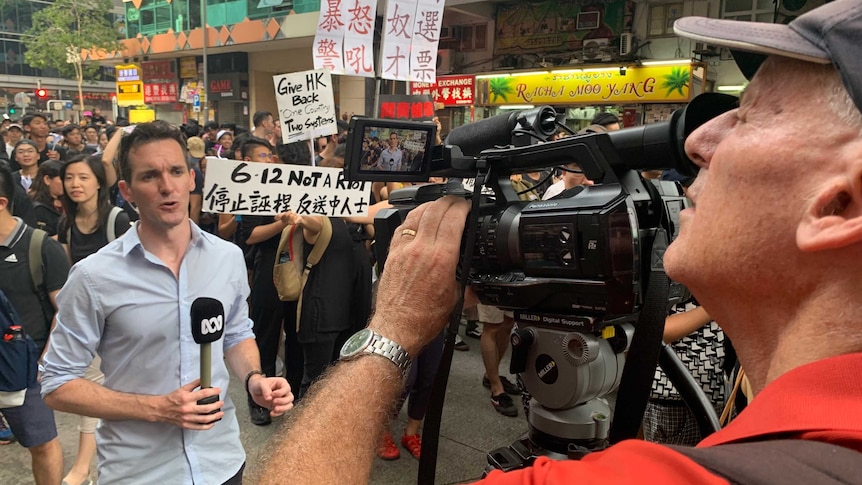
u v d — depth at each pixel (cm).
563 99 1166
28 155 589
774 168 51
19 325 248
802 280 50
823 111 50
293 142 427
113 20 3106
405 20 464
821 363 46
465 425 369
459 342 504
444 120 1352
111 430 181
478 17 1305
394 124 108
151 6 2077
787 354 51
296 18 1563
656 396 194
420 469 97
